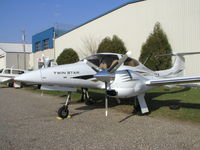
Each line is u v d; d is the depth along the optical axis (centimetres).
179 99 814
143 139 389
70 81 544
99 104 771
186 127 466
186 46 1254
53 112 641
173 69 783
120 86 518
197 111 609
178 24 1284
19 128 464
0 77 1541
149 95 929
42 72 514
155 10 1399
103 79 505
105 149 343
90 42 2036
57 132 434
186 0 1244
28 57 4284
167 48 1294
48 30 3034
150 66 1298
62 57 2192
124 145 360
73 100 888
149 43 1334
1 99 945
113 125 488
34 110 674
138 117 566
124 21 1623
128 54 479
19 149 342
